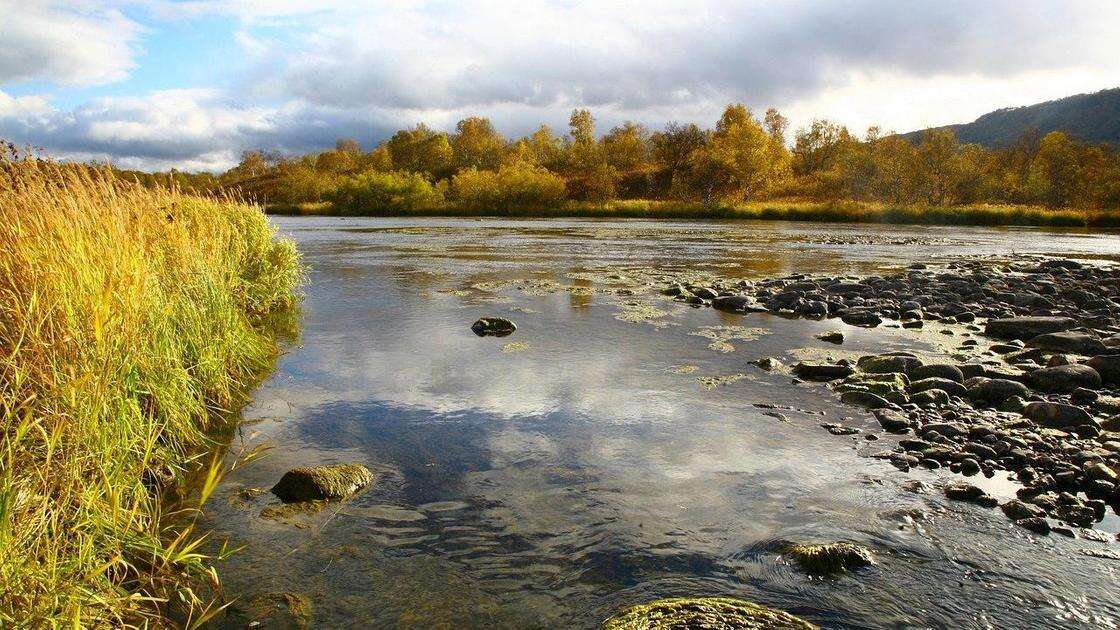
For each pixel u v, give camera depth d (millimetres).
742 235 37750
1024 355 9375
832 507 4770
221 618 3457
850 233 40875
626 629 3377
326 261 22078
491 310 12664
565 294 14859
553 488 5047
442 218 61625
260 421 6418
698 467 5453
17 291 4473
